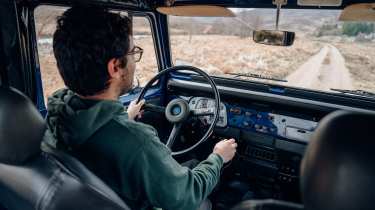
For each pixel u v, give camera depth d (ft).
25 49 5.51
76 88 3.12
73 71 3.00
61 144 3.26
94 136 3.09
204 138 5.79
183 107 5.92
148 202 3.61
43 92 6.12
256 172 8.07
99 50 2.95
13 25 5.23
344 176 1.63
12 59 5.36
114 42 3.03
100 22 2.96
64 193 2.59
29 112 2.80
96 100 3.16
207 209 5.80
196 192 3.67
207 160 4.38
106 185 2.95
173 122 5.90
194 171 3.95
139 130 3.16
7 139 2.69
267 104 7.52
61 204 2.58
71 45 2.93
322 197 1.72
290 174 7.67
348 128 1.69
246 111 7.72
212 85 6.16
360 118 1.71
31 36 5.57
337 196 1.67
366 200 1.62
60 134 3.13
